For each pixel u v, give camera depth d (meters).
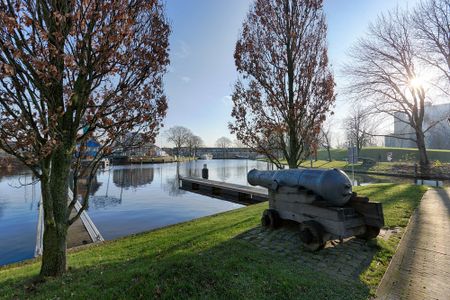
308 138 8.25
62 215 4.47
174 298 3.33
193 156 105.69
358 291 3.65
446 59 20.09
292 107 7.85
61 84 4.11
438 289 3.68
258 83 8.26
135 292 3.43
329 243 5.48
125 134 5.00
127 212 14.93
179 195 20.89
